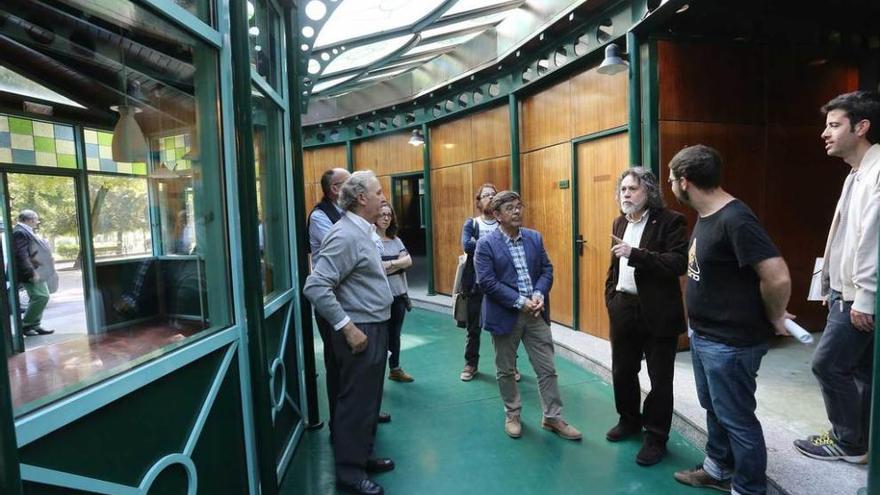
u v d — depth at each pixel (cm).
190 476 161
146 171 248
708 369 197
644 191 237
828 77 393
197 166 200
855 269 192
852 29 385
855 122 198
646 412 252
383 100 735
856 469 213
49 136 273
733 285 188
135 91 231
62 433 116
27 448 107
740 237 179
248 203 191
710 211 194
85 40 190
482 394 347
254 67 243
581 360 397
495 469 248
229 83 192
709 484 223
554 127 493
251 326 194
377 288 229
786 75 383
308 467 256
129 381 135
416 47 572
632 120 359
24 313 180
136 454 139
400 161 757
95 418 125
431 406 328
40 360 153
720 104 369
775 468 215
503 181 589
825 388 220
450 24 490
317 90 688
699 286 198
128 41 190
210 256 197
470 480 239
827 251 223
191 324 204
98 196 273
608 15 388
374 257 229
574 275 469
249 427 200
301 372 313
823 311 407
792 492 200
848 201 208
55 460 114
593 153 439
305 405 316
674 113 358
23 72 228
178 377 159
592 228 445
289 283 294
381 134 771
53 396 118
